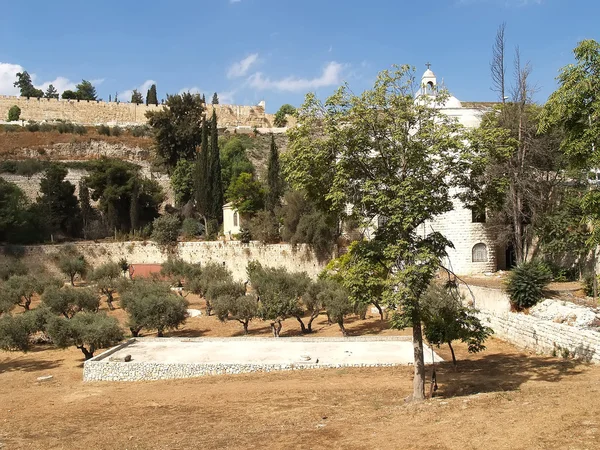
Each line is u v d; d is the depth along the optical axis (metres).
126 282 54.62
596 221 24.52
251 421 20.19
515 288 32.47
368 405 21.25
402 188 19.61
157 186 88.31
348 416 19.56
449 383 23.92
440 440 14.80
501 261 47.81
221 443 17.39
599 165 23.41
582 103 22.30
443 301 26.80
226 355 31.38
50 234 79.19
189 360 30.16
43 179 81.75
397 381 25.25
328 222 23.83
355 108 20.31
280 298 39.72
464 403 18.45
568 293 32.69
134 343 35.81
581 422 14.48
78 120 128.75
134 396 25.50
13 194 79.62
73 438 19.58
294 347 33.53
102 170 83.88
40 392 27.78
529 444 13.44
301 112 21.66
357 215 21.30
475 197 22.06
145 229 78.62
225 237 71.00
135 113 134.00
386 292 19.78
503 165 40.00
